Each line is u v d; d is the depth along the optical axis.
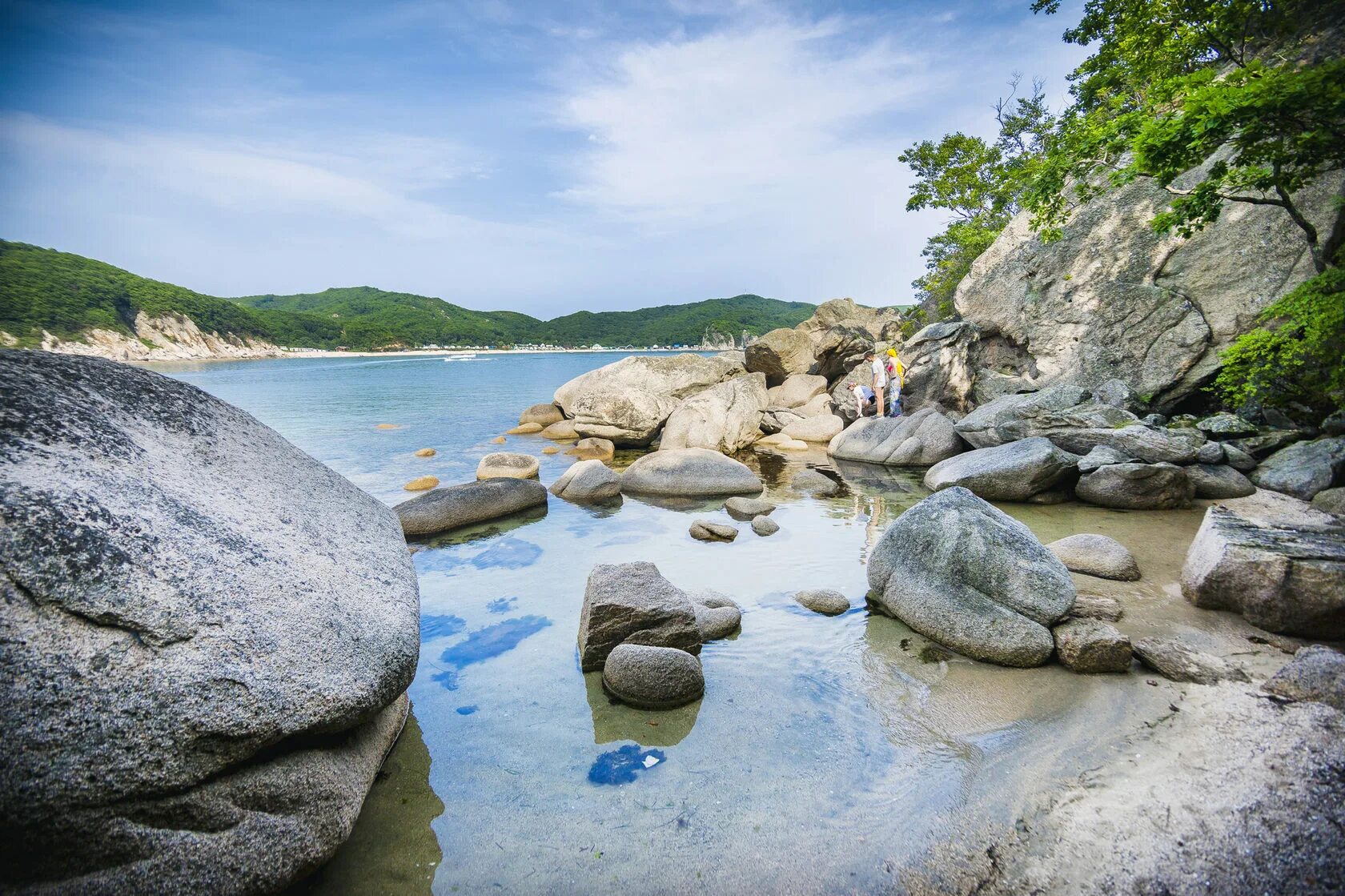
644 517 10.46
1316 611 5.38
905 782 4.00
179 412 4.34
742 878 3.29
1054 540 8.48
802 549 8.74
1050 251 17.38
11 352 3.74
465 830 3.68
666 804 3.88
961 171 30.20
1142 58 15.38
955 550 6.09
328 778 3.32
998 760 4.16
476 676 5.47
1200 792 3.40
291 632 3.37
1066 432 12.29
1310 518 8.30
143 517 3.25
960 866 3.29
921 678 5.30
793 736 4.56
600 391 17.88
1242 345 10.10
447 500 9.84
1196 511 9.63
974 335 18.70
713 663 5.66
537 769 4.23
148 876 2.67
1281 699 4.19
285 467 4.79
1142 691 4.83
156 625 2.89
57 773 2.51
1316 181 12.74
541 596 7.20
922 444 14.91
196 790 2.84
